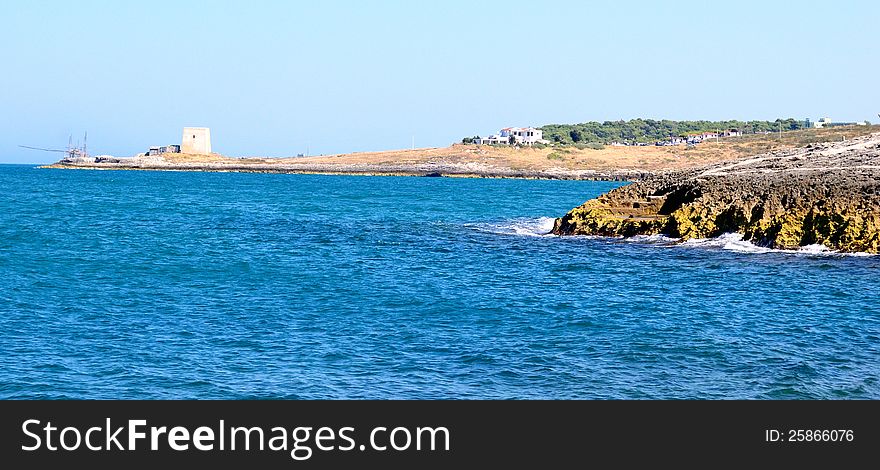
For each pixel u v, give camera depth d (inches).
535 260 1739.7
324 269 1596.9
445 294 1325.0
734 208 2020.2
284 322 1119.6
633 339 1024.2
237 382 867.4
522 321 1127.6
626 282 1453.0
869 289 1371.8
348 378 880.3
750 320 1134.4
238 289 1366.9
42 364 917.8
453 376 887.1
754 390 843.4
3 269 1537.9
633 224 2177.7
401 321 1127.6
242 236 2233.0
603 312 1185.4
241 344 1003.3
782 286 1403.8
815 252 1806.1
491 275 1531.7
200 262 1674.5
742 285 1414.9
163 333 1055.0
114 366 914.7
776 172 2632.9
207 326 1094.4
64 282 1417.3
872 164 2699.3
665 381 868.0
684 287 1400.1
